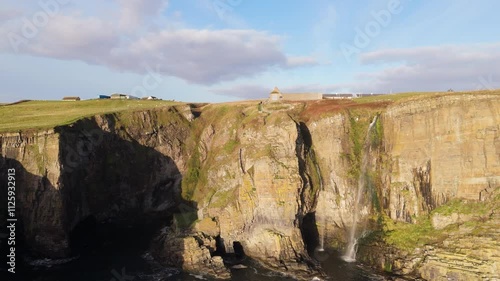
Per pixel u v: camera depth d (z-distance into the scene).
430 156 69.62
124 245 74.44
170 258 66.06
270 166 71.56
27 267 63.75
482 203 61.53
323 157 80.44
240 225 71.69
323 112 84.38
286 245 67.50
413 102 74.06
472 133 65.00
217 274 61.25
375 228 71.94
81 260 67.25
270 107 92.19
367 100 89.62
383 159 77.06
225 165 81.50
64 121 78.94
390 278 58.84
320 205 77.44
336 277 60.12
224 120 96.31
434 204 67.62
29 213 68.19
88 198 79.31
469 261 53.91
